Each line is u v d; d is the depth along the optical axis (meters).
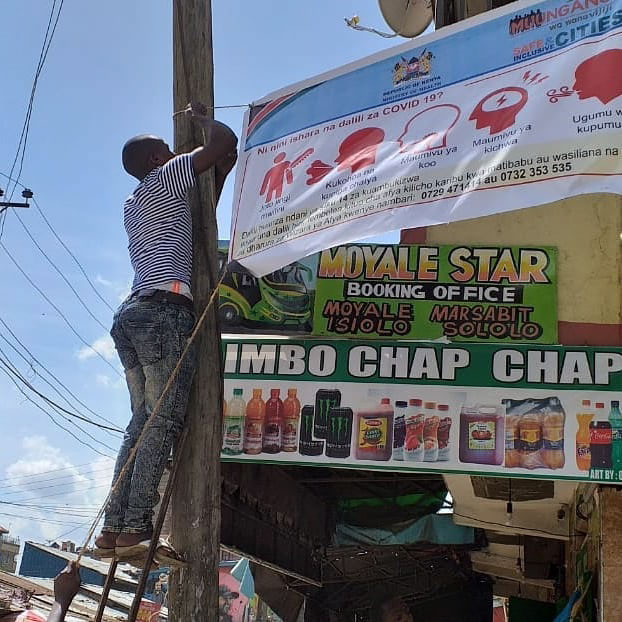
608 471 4.51
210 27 3.97
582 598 5.65
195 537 3.33
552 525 7.51
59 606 3.21
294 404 4.94
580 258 5.10
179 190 3.62
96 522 3.32
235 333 5.20
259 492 6.55
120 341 3.62
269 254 4.08
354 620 9.75
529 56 3.83
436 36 4.18
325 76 4.46
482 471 4.63
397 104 4.14
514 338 4.96
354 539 8.20
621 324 4.94
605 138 3.39
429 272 5.14
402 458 4.73
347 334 5.11
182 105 3.89
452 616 10.20
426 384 4.84
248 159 4.51
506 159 3.58
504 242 5.23
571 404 4.64
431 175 3.75
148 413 3.45
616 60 3.52
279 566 7.03
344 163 4.11
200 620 3.24
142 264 3.58
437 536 8.09
